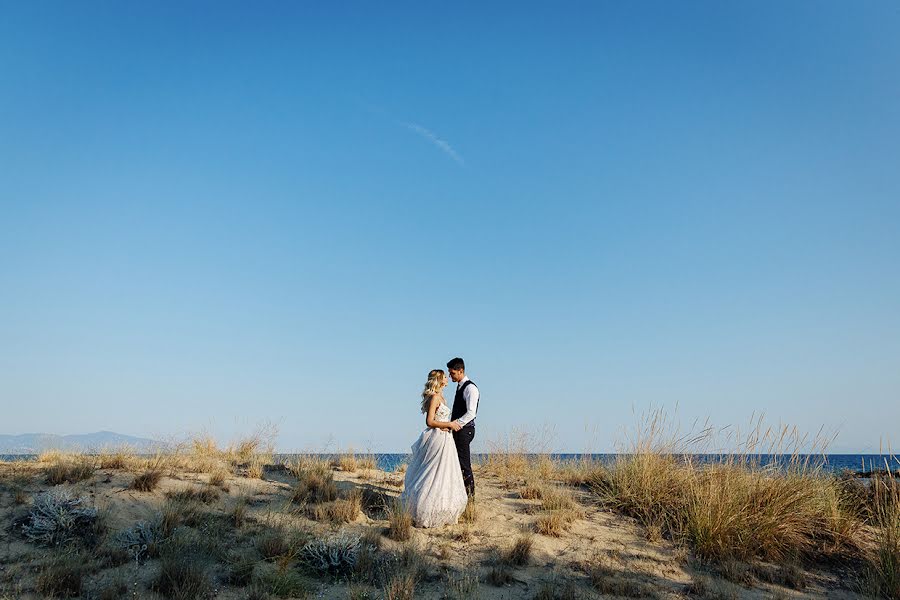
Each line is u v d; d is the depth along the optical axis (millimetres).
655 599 6602
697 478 9359
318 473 9781
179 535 6680
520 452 12555
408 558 6871
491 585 6562
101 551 6227
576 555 7578
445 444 8375
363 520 8039
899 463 9156
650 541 8266
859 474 11047
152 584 5770
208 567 6250
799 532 8508
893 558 7688
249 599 5762
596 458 11773
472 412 8680
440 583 6500
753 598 6914
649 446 10297
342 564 6617
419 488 8109
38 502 6734
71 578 5578
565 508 9086
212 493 8055
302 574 6422
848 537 8500
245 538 7012
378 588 6273
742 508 8406
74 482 7848
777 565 7910
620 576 7051
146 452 10156
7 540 6207
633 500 9422
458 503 8180
